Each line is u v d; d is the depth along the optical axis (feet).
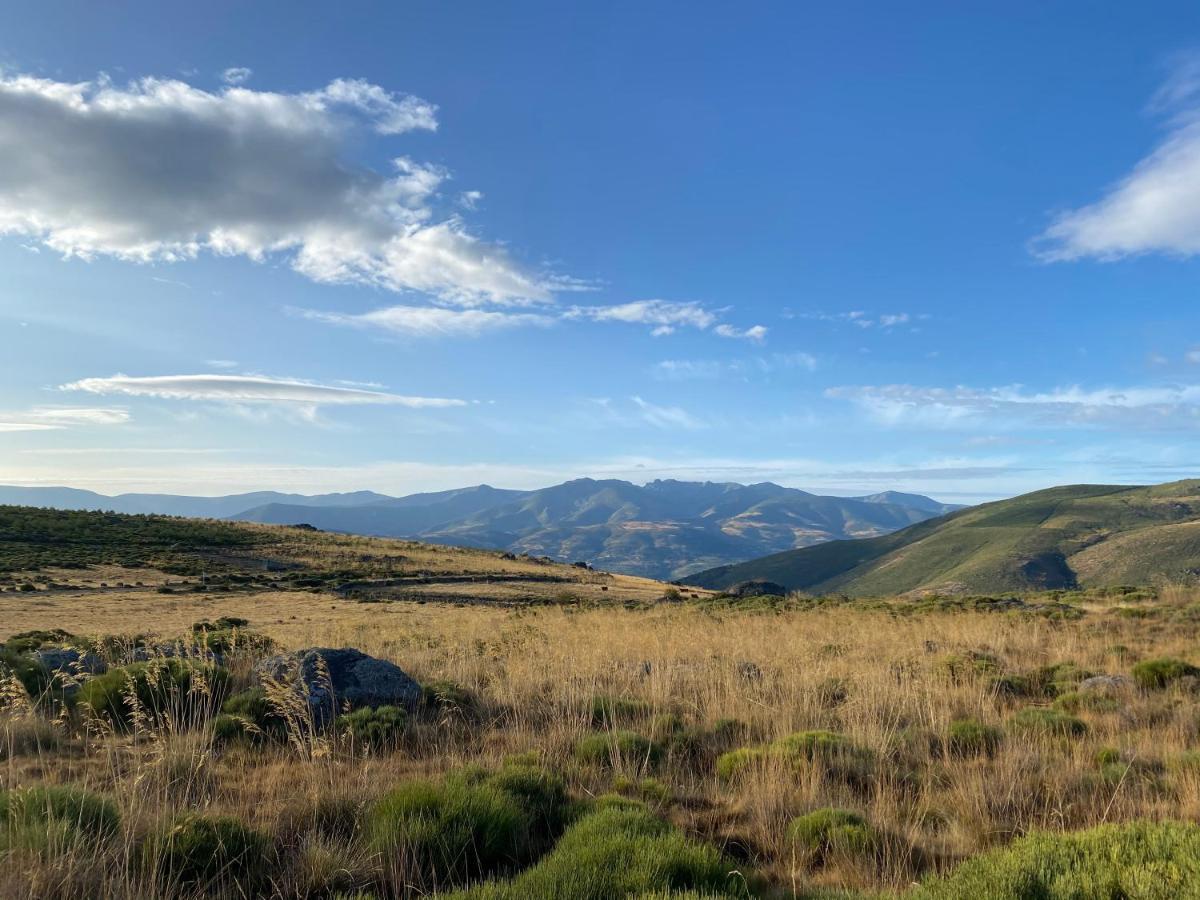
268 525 357.00
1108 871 13.16
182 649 35.27
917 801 20.20
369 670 31.55
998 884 13.21
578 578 262.67
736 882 13.82
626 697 33.58
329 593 185.06
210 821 15.94
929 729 26.66
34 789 16.17
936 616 74.18
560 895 12.84
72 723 27.22
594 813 17.51
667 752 24.61
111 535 246.68
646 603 164.76
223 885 14.24
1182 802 18.86
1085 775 21.09
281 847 16.46
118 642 38.75
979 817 18.43
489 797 17.49
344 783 19.98
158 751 21.40
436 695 30.55
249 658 37.19
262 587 189.37
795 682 33.91
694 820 18.84
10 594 144.46
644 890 12.94
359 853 15.79
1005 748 23.39
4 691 24.84
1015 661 43.80
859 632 59.98
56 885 13.04
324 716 28.02
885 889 14.06
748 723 28.37
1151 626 57.82
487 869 15.62
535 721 29.94
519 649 50.98
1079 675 37.88
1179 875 12.56
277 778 21.38
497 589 210.59
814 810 18.60
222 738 25.54
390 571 239.50
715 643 54.75
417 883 14.64
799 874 15.37
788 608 114.73
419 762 23.73
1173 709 29.40
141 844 15.03
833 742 23.89
